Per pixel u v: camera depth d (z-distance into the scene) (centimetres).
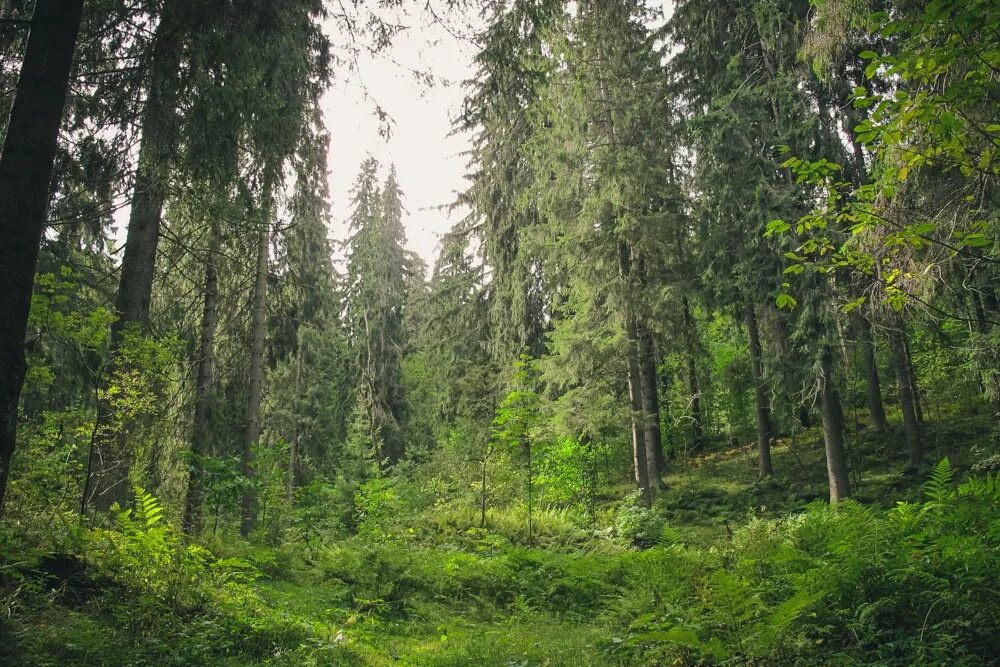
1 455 486
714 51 1892
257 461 1365
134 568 657
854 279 898
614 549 1408
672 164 1967
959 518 666
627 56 1786
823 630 563
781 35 1563
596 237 1781
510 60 791
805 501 1739
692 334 2034
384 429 3056
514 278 2216
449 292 2641
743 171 1580
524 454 1742
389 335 3316
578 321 1906
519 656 669
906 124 480
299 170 1346
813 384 1534
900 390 1773
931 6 413
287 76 964
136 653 520
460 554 1153
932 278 700
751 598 607
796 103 1519
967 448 1731
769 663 555
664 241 1777
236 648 605
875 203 717
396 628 841
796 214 1452
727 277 1777
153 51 739
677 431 2719
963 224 658
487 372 2473
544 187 1870
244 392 1590
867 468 1869
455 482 2012
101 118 836
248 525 1452
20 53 752
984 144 559
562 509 1931
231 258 1380
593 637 731
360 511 1681
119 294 1031
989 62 435
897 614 559
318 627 722
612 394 1809
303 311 1762
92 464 920
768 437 2056
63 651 493
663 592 788
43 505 734
